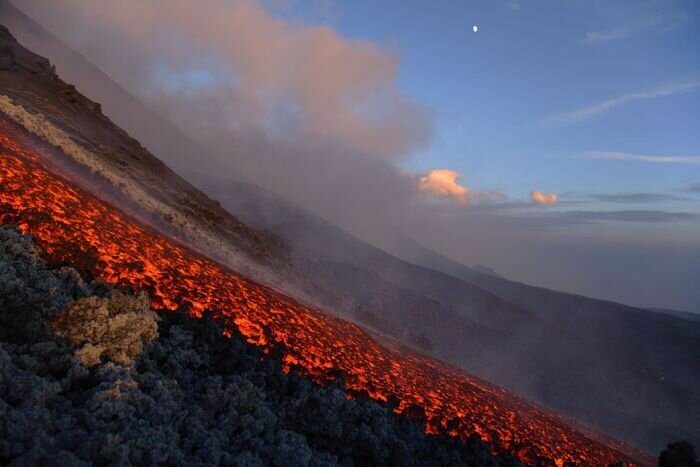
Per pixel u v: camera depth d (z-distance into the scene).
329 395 10.64
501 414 18.08
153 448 5.91
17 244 9.20
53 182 13.90
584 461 16.89
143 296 10.08
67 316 7.79
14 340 7.19
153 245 14.55
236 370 10.21
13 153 14.70
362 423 10.35
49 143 22.52
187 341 9.77
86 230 11.94
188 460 6.40
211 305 12.35
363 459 9.81
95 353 7.30
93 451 5.38
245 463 6.91
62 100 39.44
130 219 16.73
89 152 27.58
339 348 15.30
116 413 6.30
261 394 8.91
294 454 7.86
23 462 4.75
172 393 7.81
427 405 14.43
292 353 12.61
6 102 22.89
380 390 13.54
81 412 6.06
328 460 8.70
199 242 25.03
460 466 11.54
